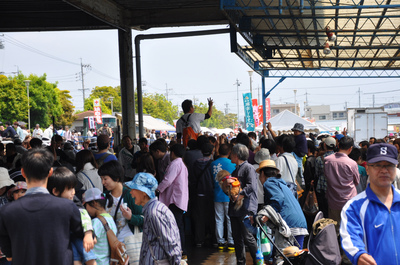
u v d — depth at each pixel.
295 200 5.93
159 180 8.72
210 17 18.70
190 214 9.39
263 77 24.89
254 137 11.21
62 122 71.62
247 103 28.06
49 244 3.54
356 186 8.09
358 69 23.53
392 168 3.26
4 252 3.65
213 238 8.65
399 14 14.55
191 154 8.55
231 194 6.43
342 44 19.47
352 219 3.31
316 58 20.02
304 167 9.05
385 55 21.23
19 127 24.61
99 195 4.39
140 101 19.72
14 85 58.50
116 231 4.46
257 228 6.23
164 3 18.36
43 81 62.56
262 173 6.30
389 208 3.30
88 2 14.88
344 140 7.44
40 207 3.57
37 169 3.63
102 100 107.12
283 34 17.09
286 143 7.72
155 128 38.44
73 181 4.02
